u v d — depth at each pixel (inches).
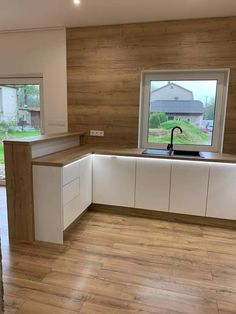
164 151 136.7
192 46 131.2
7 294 74.5
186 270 87.2
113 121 148.9
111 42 141.5
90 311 68.7
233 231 117.7
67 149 133.7
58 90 155.1
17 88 165.0
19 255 94.9
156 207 127.4
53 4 114.0
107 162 130.1
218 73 135.3
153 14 124.8
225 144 135.5
